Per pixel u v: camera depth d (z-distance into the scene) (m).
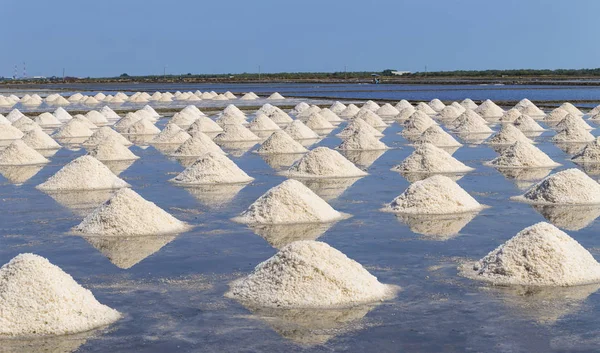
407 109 30.05
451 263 7.79
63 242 8.84
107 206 9.51
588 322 6.07
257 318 6.27
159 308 6.53
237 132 21.08
